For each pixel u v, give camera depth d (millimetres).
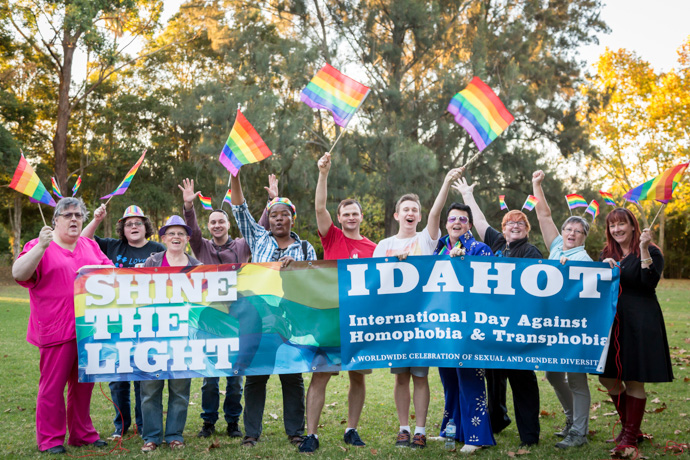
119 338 5156
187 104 29297
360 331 5191
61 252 5309
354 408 5328
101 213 5910
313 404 5156
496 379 5617
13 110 29703
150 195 31641
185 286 5227
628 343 5023
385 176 26984
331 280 5238
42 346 5117
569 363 5121
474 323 5156
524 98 27938
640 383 5062
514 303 5168
